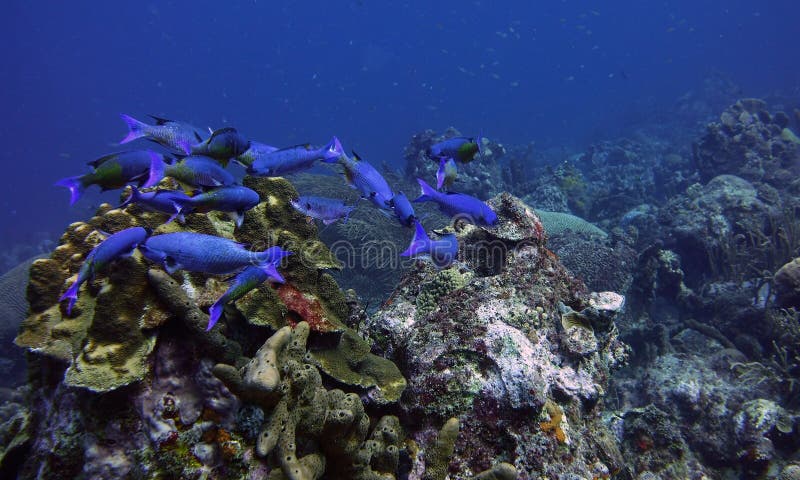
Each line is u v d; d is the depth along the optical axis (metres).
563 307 3.93
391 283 8.30
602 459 3.40
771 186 11.51
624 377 6.73
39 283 2.70
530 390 2.83
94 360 2.19
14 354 8.27
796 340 6.23
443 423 2.96
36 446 2.46
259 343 2.90
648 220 11.80
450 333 3.29
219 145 2.82
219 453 2.23
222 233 3.10
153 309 2.36
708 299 7.58
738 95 38.53
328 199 3.43
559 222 10.68
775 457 4.68
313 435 2.27
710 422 5.18
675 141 29.73
